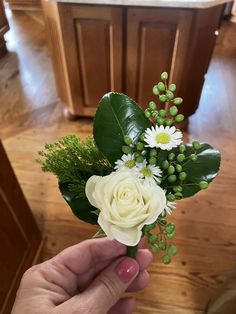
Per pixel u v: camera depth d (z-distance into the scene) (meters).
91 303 0.22
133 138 0.16
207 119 0.82
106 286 0.23
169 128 0.16
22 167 0.70
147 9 0.56
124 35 0.61
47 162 0.17
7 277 0.43
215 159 0.17
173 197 0.16
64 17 0.60
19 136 0.78
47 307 0.22
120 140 0.16
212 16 0.59
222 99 0.89
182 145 0.16
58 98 0.89
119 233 0.14
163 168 0.16
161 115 0.16
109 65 0.67
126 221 0.14
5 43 1.13
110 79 0.70
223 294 0.42
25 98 0.91
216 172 0.17
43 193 0.65
